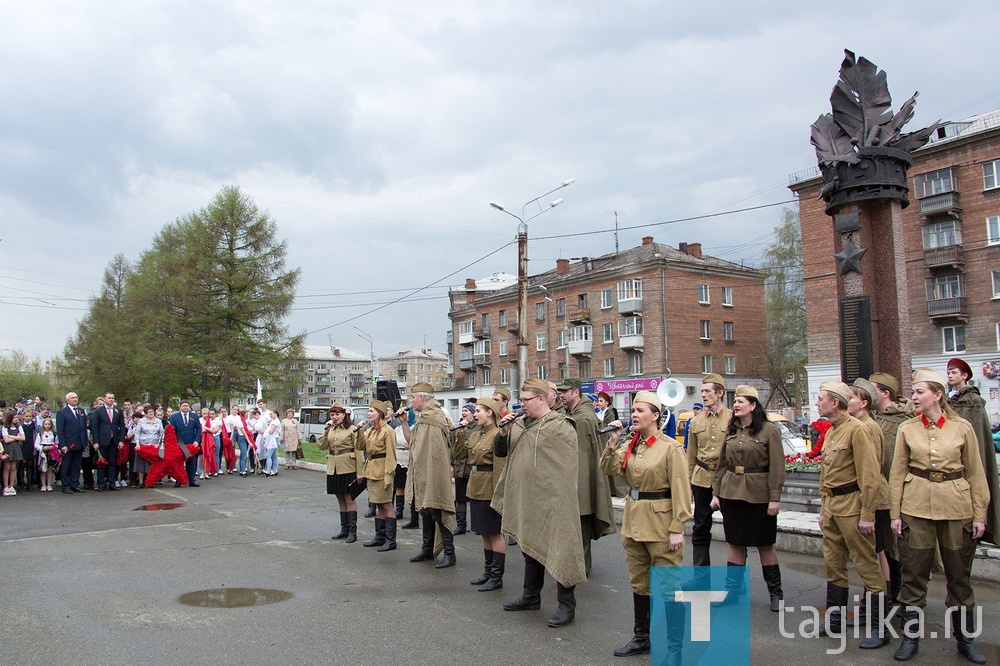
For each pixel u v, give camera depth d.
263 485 17.33
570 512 6.20
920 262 35.50
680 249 56.44
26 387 84.62
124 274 56.12
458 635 5.88
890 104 11.04
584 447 7.70
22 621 6.21
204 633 5.90
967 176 34.44
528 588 6.65
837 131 11.16
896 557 6.38
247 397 43.94
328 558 8.95
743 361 53.81
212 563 8.60
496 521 7.38
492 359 66.12
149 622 6.20
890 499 5.84
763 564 6.70
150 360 40.09
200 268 41.72
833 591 6.05
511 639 5.79
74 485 15.45
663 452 5.53
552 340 58.53
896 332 10.74
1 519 11.82
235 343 41.41
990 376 33.22
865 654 5.52
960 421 5.65
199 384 42.53
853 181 10.84
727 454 6.72
